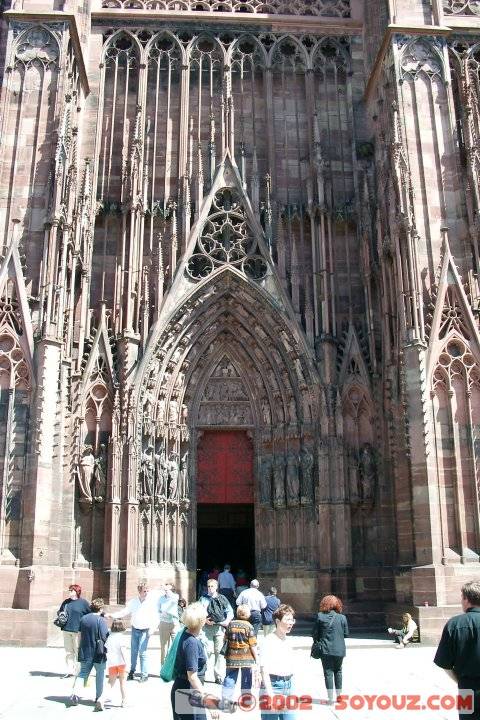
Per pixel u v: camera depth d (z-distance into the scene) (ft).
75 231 103.30
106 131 118.32
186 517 106.83
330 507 100.89
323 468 102.32
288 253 114.01
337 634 43.45
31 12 106.11
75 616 60.23
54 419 90.94
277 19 124.77
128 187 112.27
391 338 101.76
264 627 71.10
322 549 99.91
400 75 106.63
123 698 49.98
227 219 112.27
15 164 100.12
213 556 171.42
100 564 97.55
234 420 111.55
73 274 100.89
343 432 103.40
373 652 77.36
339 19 125.70
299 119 121.80
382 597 98.84
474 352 94.27
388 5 111.96
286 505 105.29
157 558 102.17
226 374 112.98
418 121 105.09
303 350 107.14
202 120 120.57
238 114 121.29
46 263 94.73
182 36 124.36
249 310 110.93
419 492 88.43
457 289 96.07
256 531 107.45
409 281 95.81
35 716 47.03
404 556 92.73
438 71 107.96
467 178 103.09
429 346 93.50
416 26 108.68
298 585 101.35
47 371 91.15
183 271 108.99
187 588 103.60
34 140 101.45
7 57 104.88
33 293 95.30
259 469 109.09
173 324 107.65
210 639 60.23
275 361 110.22
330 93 123.13
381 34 117.29
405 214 98.43
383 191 107.14
